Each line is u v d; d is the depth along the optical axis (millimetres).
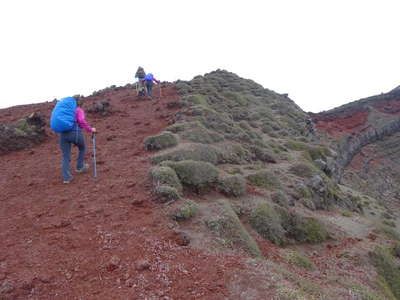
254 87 33594
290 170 15258
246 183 10938
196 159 10680
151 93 20469
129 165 9922
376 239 11891
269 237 8711
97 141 12328
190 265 5715
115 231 6633
